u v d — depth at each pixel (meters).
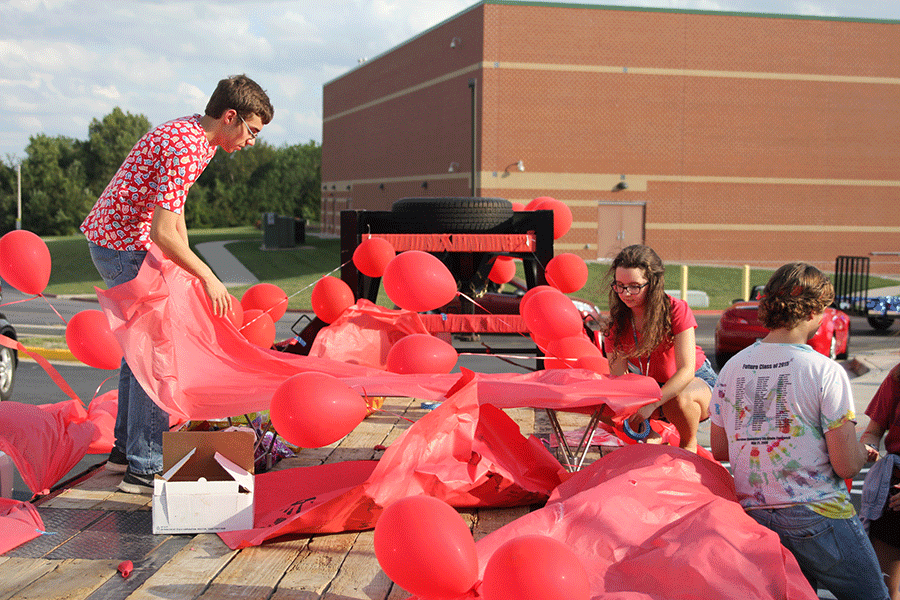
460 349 6.25
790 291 2.61
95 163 80.00
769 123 29.66
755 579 2.43
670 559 2.53
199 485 3.14
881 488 2.97
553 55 28.02
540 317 4.66
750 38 29.17
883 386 3.17
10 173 72.12
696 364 4.36
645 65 28.61
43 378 9.05
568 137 28.38
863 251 30.83
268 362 3.96
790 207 30.19
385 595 2.65
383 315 5.63
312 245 39.50
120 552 2.97
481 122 27.86
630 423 3.86
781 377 2.60
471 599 2.31
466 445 3.31
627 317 4.07
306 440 2.96
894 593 3.03
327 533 3.19
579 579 2.15
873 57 30.00
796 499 2.56
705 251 29.81
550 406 3.55
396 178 36.25
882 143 30.50
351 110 42.28
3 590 2.63
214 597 2.61
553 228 6.99
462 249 6.42
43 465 3.78
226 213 78.31
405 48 34.38
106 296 3.48
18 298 21.27
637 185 29.00
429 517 2.25
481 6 27.61
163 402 3.42
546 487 3.62
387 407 5.60
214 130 3.54
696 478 3.00
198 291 3.78
